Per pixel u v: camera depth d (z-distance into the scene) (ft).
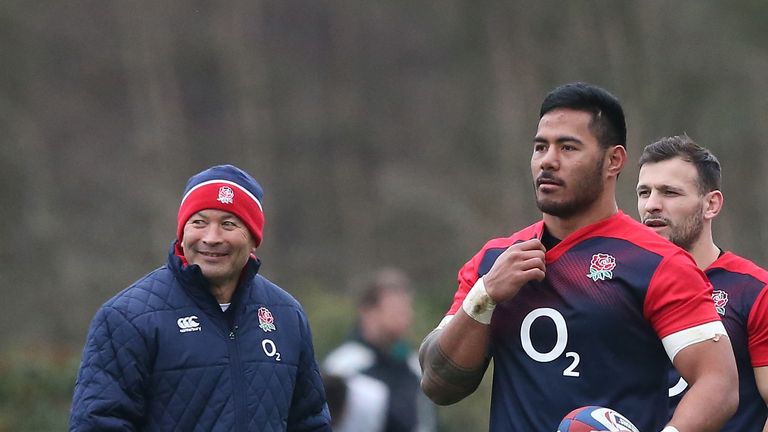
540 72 362.53
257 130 379.14
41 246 307.17
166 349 57.11
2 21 325.21
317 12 406.00
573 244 55.47
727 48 334.24
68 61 360.07
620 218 56.13
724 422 53.36
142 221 341.00
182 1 376.89
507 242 58.85
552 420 54.19
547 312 54.90
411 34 401.29
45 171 334.85
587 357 54.13
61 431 183.42
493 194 367.86
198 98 380.58
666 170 67.92
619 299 54.03
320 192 385.70
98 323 57.47
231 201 58.90
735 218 333.83
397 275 102.99
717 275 67.41
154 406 57.06
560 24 357.61
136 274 320.91
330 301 235.61
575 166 54.65
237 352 58.29
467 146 380.17
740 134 329.93
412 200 370.12
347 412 99.60
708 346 53.47
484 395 198.29
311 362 62.28
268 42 396.78
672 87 331.98
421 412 102.53
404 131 393.09
